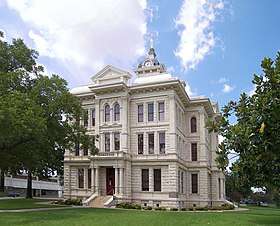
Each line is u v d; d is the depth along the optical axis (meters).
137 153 45.94
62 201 44.47
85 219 22.64
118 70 48.00
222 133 12.87
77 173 49.06
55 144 36.91
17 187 87.12
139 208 39.38
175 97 45.44
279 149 10.95
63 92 31.70
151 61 61.75
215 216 26.30
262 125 9.94
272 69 11.43
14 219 22.00
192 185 49.84
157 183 44.16
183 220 22.50
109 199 41.47
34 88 30.78
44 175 57.84
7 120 23.14
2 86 27.81
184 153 49.91
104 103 48.12
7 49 33.03
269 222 21.95
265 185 17.75
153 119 45.75
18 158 31.20
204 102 50.84
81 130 36.22
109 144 47.06
